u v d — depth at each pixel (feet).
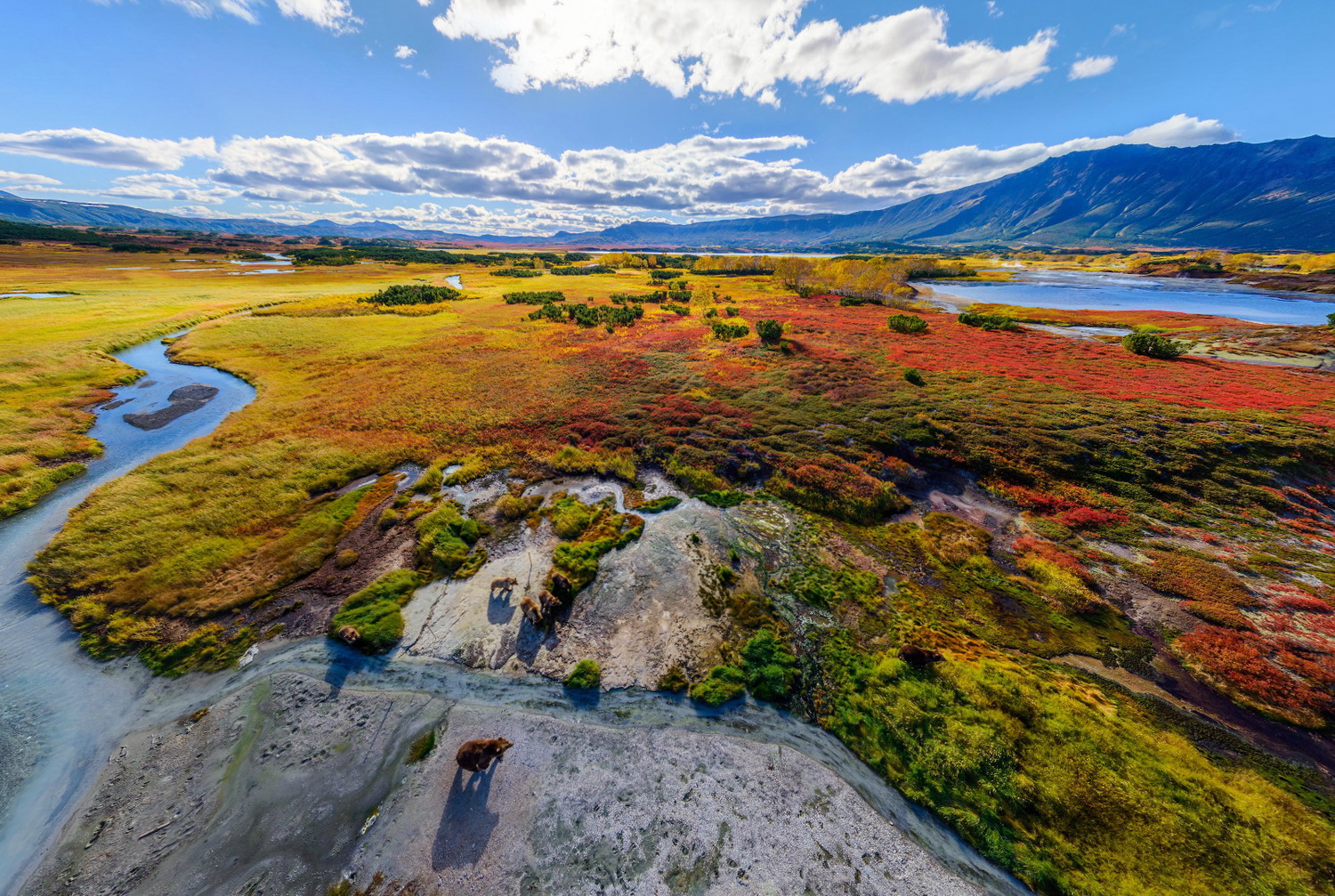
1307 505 69.56
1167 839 33.53
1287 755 39.50
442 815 36.42
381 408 105.09
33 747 40.45
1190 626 51.52
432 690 45.78
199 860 33.91
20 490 74.13
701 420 98.58
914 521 70.59
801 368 127.44
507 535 66.74
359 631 50.49
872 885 32.53
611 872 33.30
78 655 48.57
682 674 47.29
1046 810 35.60
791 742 41.50
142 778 38.50
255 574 58.44
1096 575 58.80
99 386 118.11
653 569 60.23
